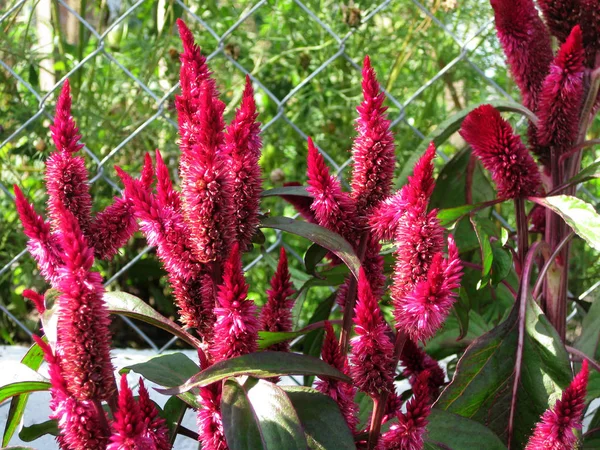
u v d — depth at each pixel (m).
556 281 0.58
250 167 0.40
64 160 0.41
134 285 1.08
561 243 0.54
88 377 0.36
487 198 0.70
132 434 0.36
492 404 0.50
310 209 0.47
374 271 0.45
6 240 1.01
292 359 0.39
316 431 0.39
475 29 1.10
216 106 0.40
